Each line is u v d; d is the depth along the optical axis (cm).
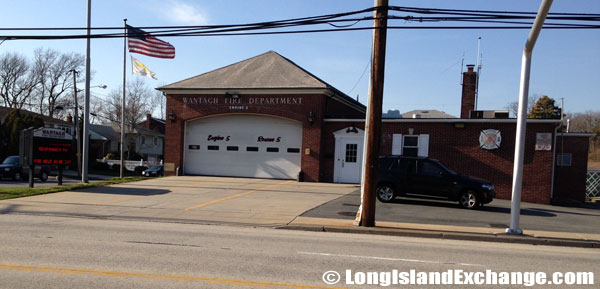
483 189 1508
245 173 2405
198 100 2433
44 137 1980
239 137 2419
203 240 920
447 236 1070
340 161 2244
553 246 1023
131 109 6450
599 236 1122
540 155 1900
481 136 1986
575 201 2123
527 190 1912
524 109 1051
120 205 1470
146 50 2319
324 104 2278
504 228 1187
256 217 1272
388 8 1110
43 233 967
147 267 672
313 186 2061
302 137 2273
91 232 994
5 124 3909
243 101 2355
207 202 1548
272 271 670
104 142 5647
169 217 1262
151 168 3866
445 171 1571
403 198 1781
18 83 5734
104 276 616
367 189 1140
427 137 2064
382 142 2127
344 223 1184
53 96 5981
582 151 2291
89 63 2125
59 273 627
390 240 1012
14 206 1427
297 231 1106
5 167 2855
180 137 2459
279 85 2309
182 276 625
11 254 747
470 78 3120
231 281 607
